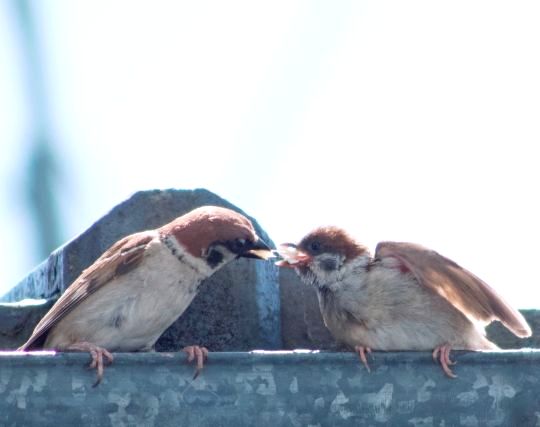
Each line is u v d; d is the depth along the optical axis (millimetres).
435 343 9438
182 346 10266
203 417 7551
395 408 7754
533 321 10719
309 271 9906
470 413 7809
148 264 9320
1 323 10289
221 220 9469
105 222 10352
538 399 7836
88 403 7457
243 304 10359
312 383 7684
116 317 9219
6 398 7367
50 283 10836
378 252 9578
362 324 9586
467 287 9219
